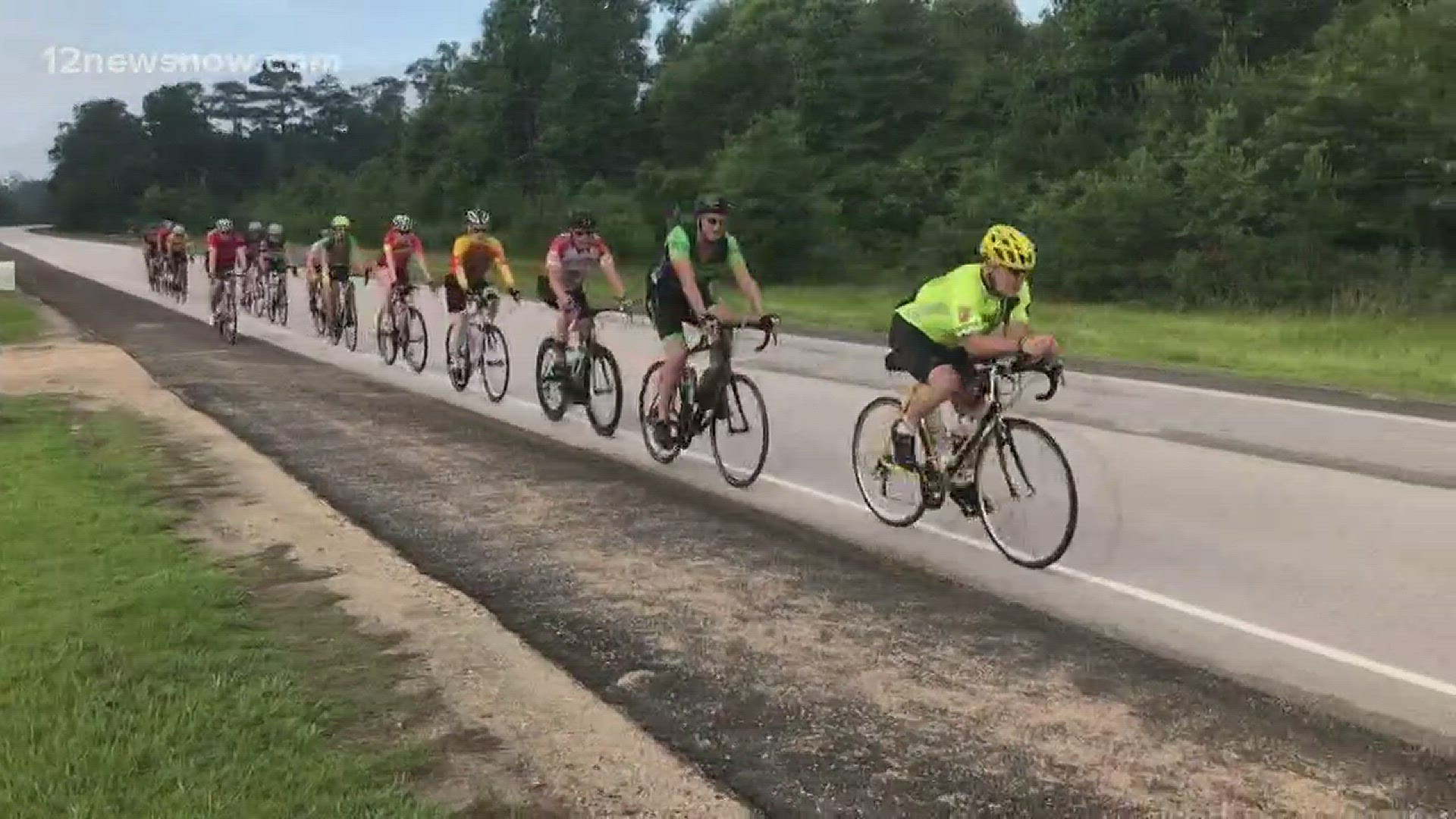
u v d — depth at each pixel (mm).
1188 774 3494
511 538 6051
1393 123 25109
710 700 4031
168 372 12617
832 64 45625
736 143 38156
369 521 6336
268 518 6332
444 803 3264
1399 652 4508
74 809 3039
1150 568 5648
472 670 4230
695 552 5840
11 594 4781
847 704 3994
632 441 9055
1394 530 6211
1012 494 5789
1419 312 21266
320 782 3277
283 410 10047
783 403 10625
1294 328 19297
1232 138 29062
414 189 65312
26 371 12750
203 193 104250
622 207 49781
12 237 91750
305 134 127750
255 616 4711
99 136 118312
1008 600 5168
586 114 60938
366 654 4355
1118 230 26875
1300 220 24875
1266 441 8773
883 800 3342
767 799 3344
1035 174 35188
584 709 3924
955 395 6078
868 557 5832
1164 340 17281
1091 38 38438
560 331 9680
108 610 4586
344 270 15594
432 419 9734
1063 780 3461
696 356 7898
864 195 40906
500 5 66875
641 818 3232
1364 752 3648
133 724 3561
